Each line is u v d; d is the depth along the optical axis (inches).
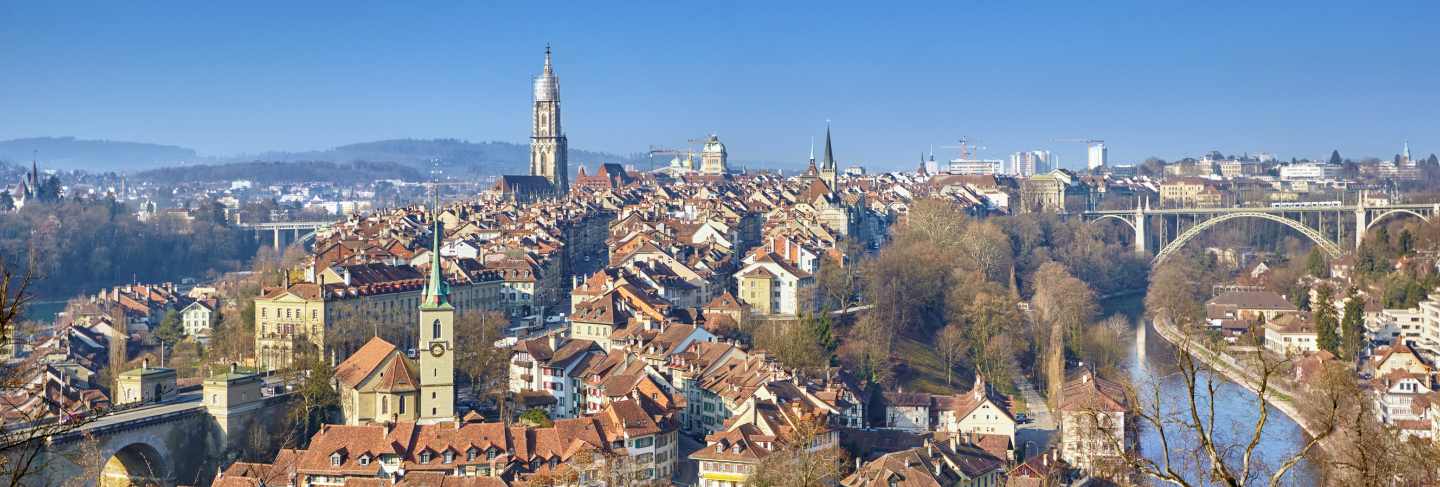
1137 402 3878.0
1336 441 7406.5
